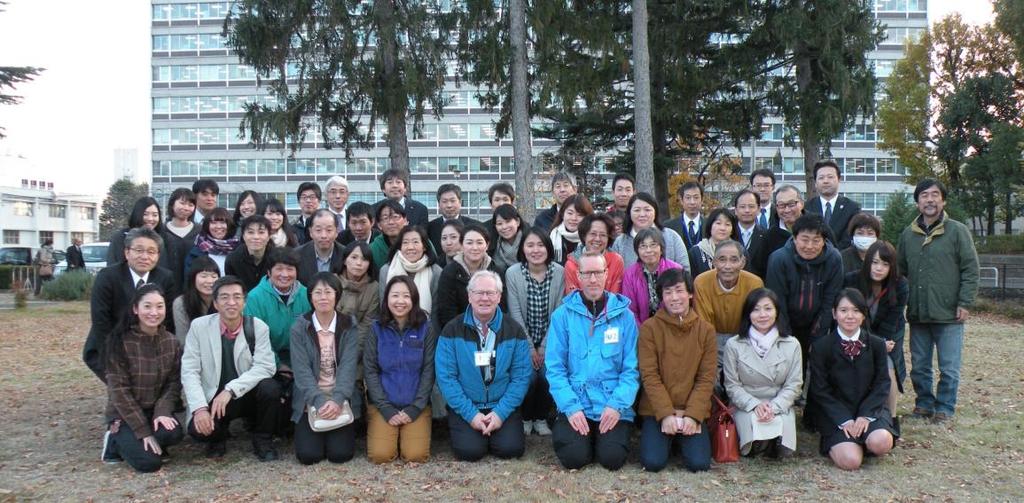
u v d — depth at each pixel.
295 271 5.41
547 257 5.57
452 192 6.84
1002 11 28.00
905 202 20.25
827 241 5.55
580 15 16.34
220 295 4.95
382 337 5.18
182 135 54.69
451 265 5.57
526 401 5.65
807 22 16.33
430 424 5.19
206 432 4.85
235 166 54.31
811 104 17.08
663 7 17.22
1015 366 8.33
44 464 5.00
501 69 15.71
